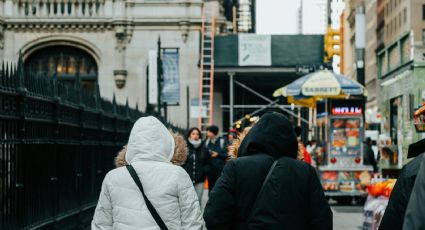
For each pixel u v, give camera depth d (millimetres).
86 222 15328
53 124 12734
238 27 77812
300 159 7289
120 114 19516
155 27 42031
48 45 41875
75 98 14258
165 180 6230
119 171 6312
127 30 41938
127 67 42094
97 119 16234
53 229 12648
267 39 40031
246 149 6852
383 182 12758
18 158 10922
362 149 23766
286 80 44000
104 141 17109
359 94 23266
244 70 40312
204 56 40625
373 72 71438
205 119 42375
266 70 40000
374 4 64312
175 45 42094
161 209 6168
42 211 12109
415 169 6020
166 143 6406
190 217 6238
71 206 14070
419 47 16891
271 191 6559
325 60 39312
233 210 6680
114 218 6254
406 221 4816
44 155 12281
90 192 15766
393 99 18438
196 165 18062
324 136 24875
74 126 14156
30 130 11422
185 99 41844
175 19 41938
